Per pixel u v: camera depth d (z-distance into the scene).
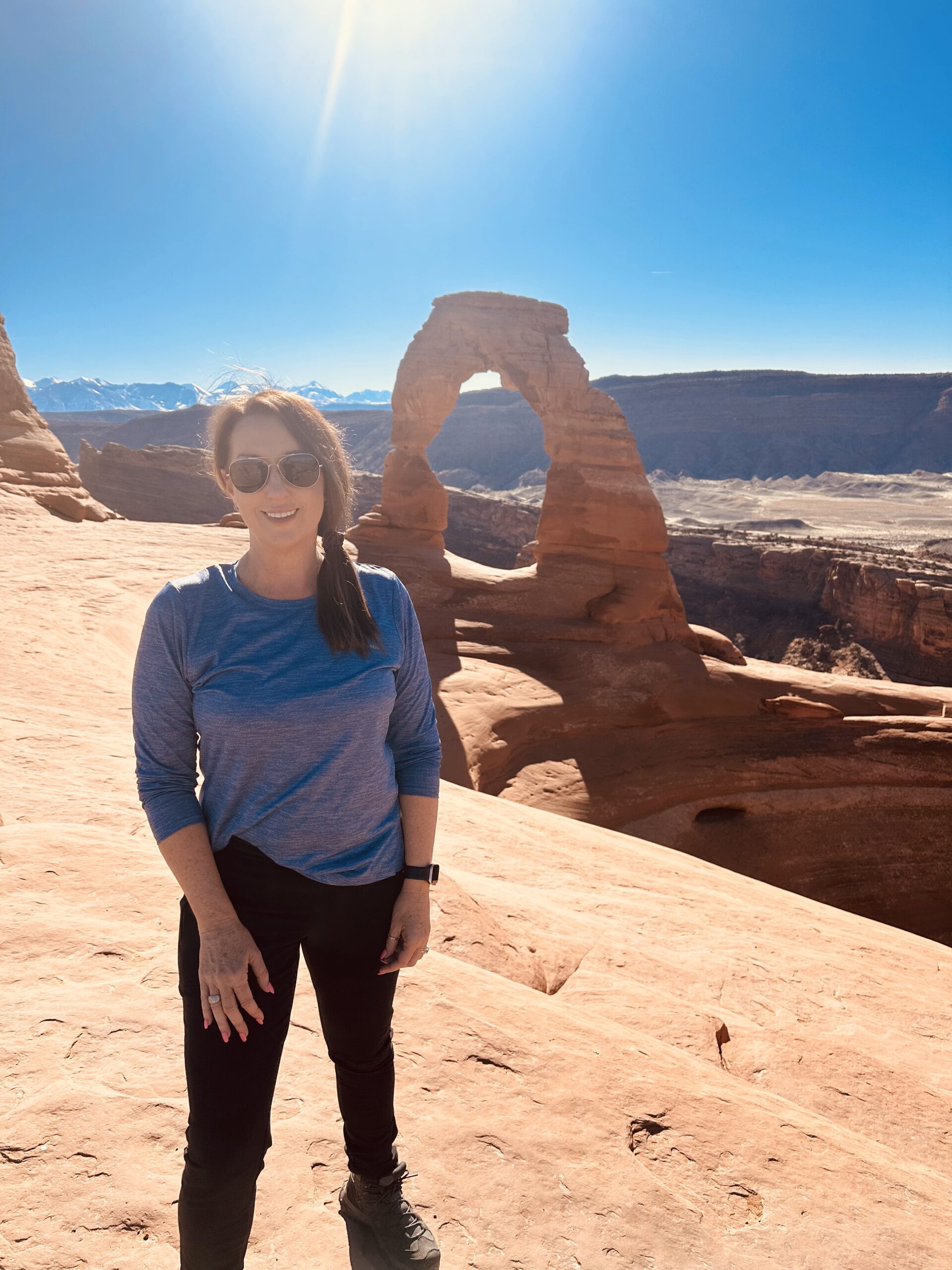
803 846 19.22
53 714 7.34
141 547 20.03
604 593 25.52
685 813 19.22
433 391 27.23
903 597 45.44
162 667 1.47
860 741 21.23
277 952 1.49
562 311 27.45
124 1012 2.47
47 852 3.67
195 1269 1.43
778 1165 2.26
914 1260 1.98
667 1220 1.95
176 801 1.48
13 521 20.22
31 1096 2.05
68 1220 1.69
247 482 1.47
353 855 1.52
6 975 2.64
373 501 67.62
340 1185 1.92
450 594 25.06
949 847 19.66
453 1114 2.23
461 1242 1.80
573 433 26.34
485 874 5.97
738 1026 4.21
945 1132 3.53
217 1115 1.38
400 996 2.82
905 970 5.98
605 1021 3.21
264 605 1.50
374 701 1.50
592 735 20.47
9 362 24.08
